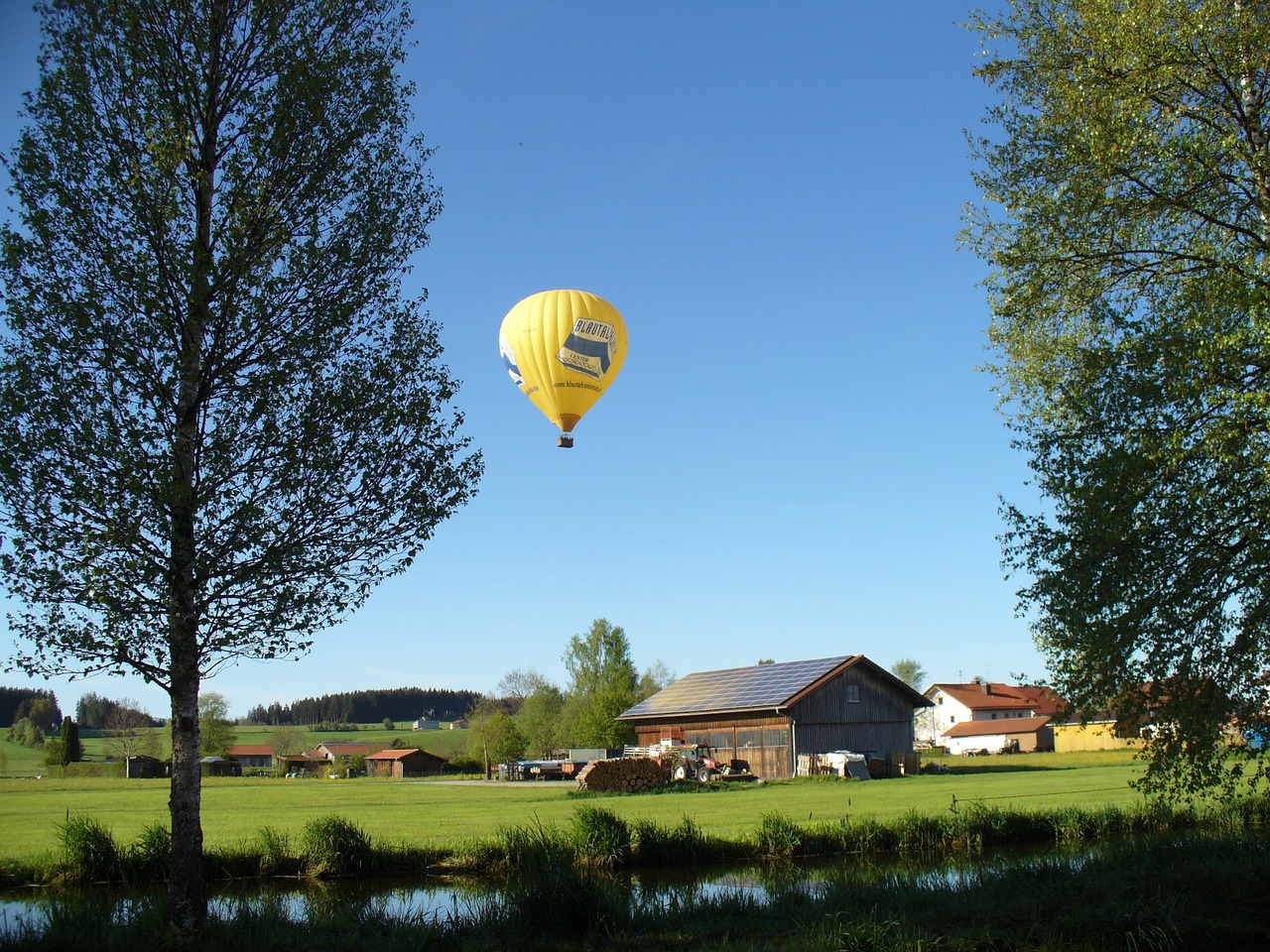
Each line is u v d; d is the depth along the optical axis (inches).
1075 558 489.7
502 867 666.8
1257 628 474.6
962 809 858.1
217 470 409.4
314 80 441.7
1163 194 564.7
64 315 394.9
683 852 702.5
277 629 405.4
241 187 431.2
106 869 636.7
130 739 3681.1
